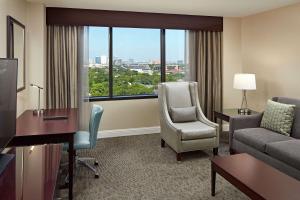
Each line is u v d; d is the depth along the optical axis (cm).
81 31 457
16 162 187
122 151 423
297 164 272
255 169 248
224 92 538
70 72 454
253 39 506
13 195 138
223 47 529
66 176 327
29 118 319
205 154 408
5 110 175
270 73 468
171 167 356
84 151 421
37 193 141
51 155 203
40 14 407
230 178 238
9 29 292
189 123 424
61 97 455
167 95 441
